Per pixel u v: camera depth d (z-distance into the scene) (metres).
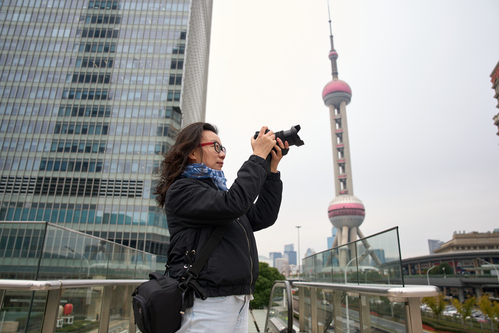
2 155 43.22
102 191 41.97
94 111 45.59
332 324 3.46
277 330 4.96
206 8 83.00
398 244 2.22
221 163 1.43
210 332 1.08
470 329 40.22
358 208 143.38
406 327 1.88
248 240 1.28
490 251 88.88
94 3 51.22
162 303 1.03
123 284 3.38
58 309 2.29
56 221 40.69
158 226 41.47
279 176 1.52
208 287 1.10
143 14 51.22
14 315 1.99
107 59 48.34
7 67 47.12
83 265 2.90
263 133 1.39
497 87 80.94
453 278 76.50
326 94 164.75
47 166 43.00
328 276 4.46
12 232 2.20
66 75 47.19
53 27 49.59
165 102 46.22
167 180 1.36
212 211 1.14
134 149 43.97
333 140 157.75
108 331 3.17
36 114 45.28
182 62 48.59
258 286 44.91
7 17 49.59
